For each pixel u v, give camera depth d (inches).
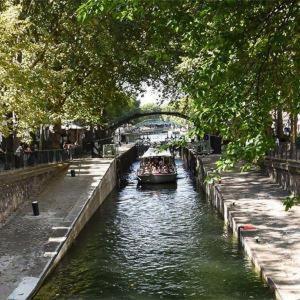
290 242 556.1
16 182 793.6
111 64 1242.0
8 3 791.1
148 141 3555.6
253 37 248.7
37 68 748.6
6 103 650.2
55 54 1000.9
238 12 238.8
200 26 253.9
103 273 557.6
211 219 878.4
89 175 1175.6
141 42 1042.7
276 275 444.8
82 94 1350.9
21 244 589.0
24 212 774.5
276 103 255.3
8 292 426.0
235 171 1246.3
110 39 1010.7
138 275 548.4
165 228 814.5
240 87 241.3
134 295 483.5
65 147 1545.3
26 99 657.0
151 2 250.2
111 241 722.8
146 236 754.8
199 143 1870.1
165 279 530.9
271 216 699.4
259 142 230.5
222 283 501.7
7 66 606.9
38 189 966.4
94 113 1571.1
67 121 1471.5
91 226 844.0
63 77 906.1
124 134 3449.8
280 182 988.6
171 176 1521.9
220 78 241.9
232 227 719.1
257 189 951.6
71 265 589.9
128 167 2257.6
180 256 622.5
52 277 531.8
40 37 972.6
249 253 550.6
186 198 1196.5
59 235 633.6
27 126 712.4
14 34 646.5
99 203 1064.2
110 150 1678.2
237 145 235.6
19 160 847.7
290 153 916.6
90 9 250.2
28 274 478.3
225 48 240.8
